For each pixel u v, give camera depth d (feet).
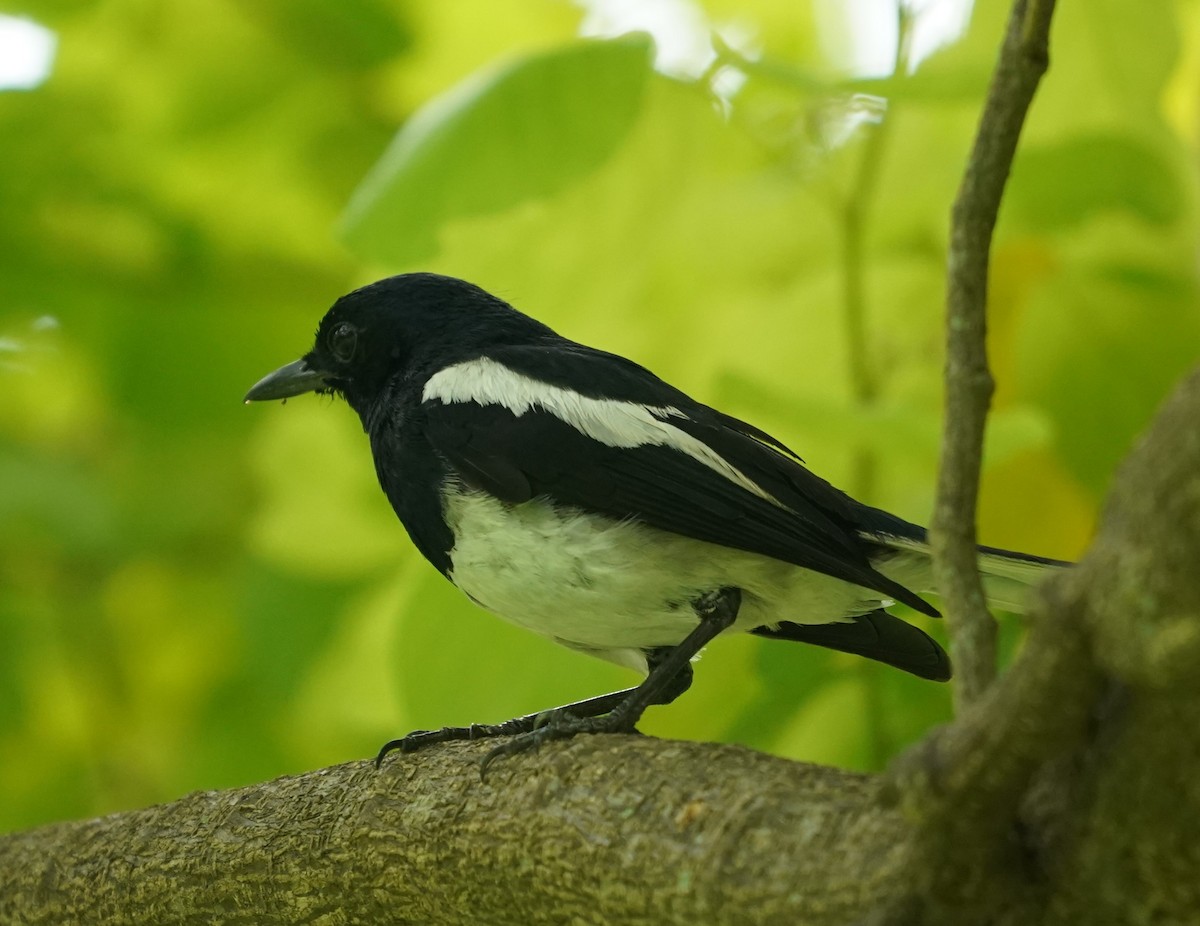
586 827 22.58
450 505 31.55
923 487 33.17
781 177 34.63
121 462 43.11
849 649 32.68
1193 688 15.57
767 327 34.81
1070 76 34.91
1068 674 16.06
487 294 36.63
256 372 42.75
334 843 25.95
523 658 31.96
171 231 42.65
